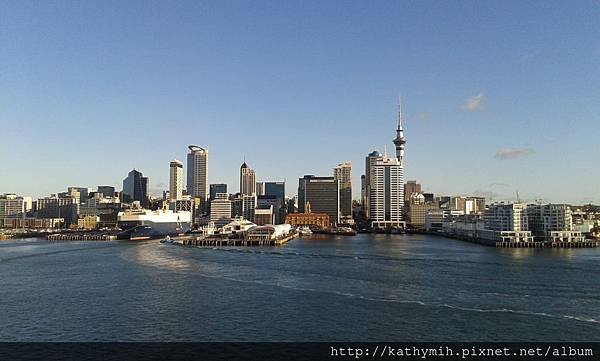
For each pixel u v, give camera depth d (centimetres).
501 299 12662
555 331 9881
